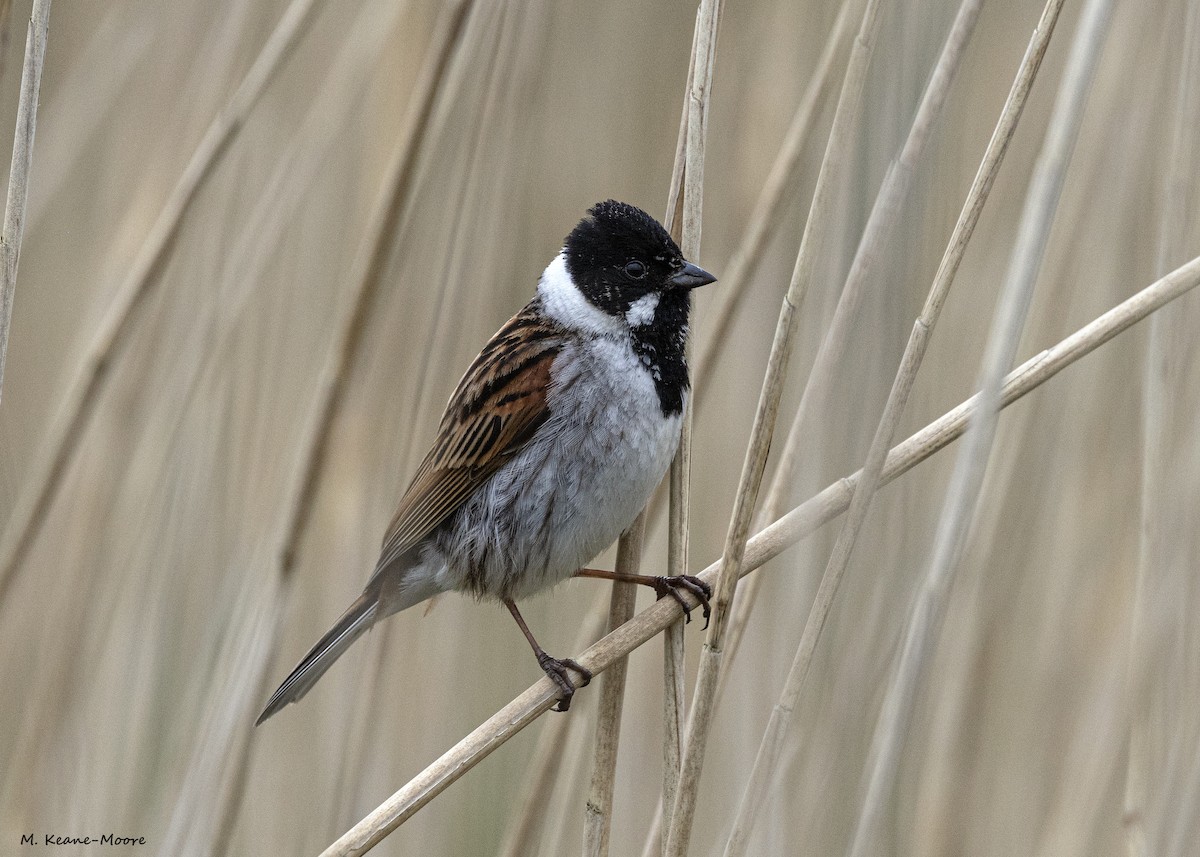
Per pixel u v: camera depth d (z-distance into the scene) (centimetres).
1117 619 995
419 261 1045
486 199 1006
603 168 1173
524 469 865
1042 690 999
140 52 1076
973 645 954
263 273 1052
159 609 966
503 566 882
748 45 1105
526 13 1003
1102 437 1002
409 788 700
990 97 1062
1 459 979
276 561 857
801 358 995
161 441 991
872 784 607
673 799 724
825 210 620
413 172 813
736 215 1056
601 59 1180
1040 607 1009
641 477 850
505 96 996
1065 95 572
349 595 1023
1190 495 861
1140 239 974
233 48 1067
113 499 994
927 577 606
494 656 1095
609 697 742
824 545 864
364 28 1025
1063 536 1003
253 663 848
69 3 1180
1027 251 581
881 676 838
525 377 866
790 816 839
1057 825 965
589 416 853
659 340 855
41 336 1186
